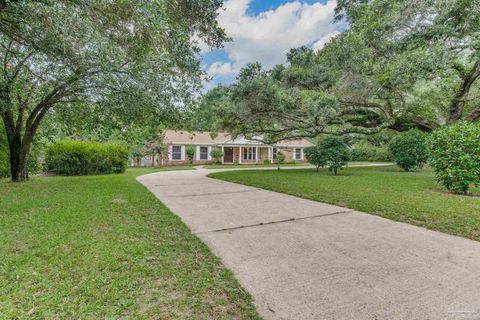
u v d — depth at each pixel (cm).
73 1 411
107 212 439
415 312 185
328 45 938
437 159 589
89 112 885
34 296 196
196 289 214
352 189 649
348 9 952
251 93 880
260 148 2830
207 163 2564
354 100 925
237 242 322
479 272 241
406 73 736
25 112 959
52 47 466
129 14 451
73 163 1293
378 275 238
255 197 608
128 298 198
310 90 901
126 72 622
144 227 365
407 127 1148
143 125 865
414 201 493
